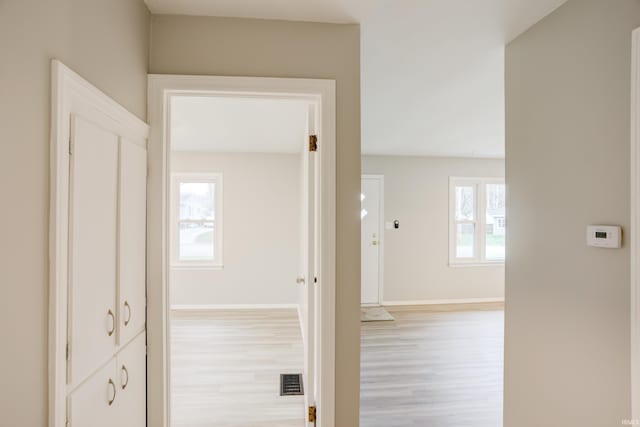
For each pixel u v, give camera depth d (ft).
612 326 4.51
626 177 4.34
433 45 6.62
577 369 5.02
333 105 5.88
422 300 18.63
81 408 3.60
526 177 6.07
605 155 4.62
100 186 4.01
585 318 4.91
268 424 7.54
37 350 2.96
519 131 6.25
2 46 2.53
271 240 17.12
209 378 9.66
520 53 6.22
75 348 3.48
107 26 4.20
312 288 6.33
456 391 9.16
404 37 6.32
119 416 4.55
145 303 5.49
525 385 6.06
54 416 3.10
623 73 4.39
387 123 12.08
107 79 4.21
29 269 2.85
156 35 5.66
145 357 5.48
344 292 5.93
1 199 2.55
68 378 3.38
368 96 9.33
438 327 14.57
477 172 19.07
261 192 17.11
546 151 5.63
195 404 8.32
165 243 5.67
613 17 4.51
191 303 16.81
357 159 5.96
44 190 3.03
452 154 18.13
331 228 5.86
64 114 3.23
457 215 19.22
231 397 8.64
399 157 18.61
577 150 5.05
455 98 9.50
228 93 5.84
